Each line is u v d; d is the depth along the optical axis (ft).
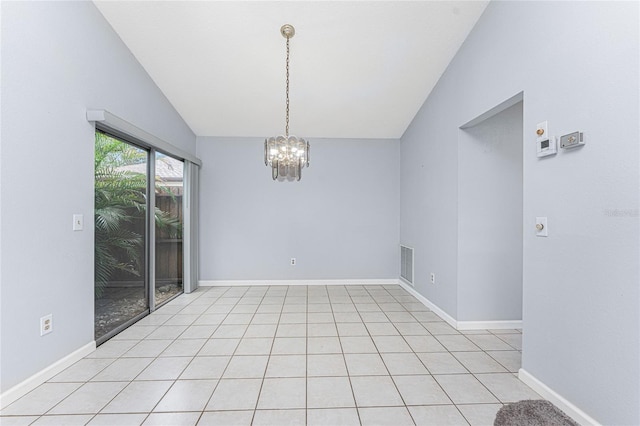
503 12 7.21
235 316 10.71
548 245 5.88
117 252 9.34
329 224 15.47
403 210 15.02
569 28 5.37
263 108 12.67
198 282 15.02
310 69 10.29
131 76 9.45
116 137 9.14
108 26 8.33
